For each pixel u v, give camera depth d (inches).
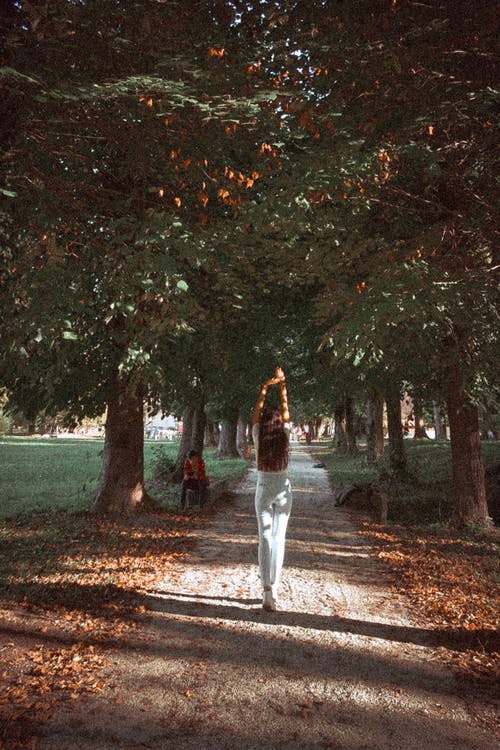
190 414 775.7
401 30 207.9
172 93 183.2
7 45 172.6
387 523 473.7
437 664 164.7
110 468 470.6
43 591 228.2
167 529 404.8
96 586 239.6
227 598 229.0
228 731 123.8
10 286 208.4
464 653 173.9
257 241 313.4
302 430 3649.1
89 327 292.7
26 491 646.5
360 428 2076.8
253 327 477.4
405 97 221.8
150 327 223.0
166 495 626.5
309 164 250.1
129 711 131.8
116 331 284.4
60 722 125.5
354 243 303.4
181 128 215.5
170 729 124.2
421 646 179.8
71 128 226.8
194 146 229.9
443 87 222.1
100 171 318.7
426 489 735.7
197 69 184.5
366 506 547.8
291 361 592.4
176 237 236.7
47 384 240.5
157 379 349.7
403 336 357.4
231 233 279.3
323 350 520.4
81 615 201.6
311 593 240.5
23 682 144.6
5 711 128.6
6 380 417.7
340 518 484.7
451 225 285.4
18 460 1149.1
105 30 189.9
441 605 224.7
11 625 186.5
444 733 125.3
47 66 190.5
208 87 191.6
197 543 352.2
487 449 955.3
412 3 197.6
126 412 472.4
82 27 185.2
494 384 431.2
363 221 344.2
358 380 556.4
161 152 235.6
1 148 210.5
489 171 321.4
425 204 358.3
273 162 241.8
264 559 214.1
